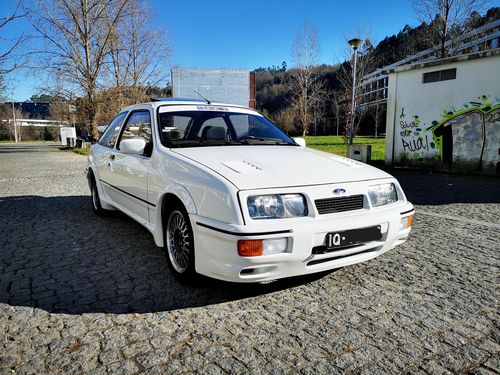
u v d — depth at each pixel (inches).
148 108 161.9
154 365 80.4
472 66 394.3
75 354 84.0
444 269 136.2
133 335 91.8
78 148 1079.6
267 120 181.3
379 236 113.5
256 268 97.0
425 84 438.9
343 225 104.1
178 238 122.5
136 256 148.9
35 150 1136.2
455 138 418.3
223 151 131.5
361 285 122.0
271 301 110.5
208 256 103.5
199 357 83.3
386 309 106.0
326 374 77.7
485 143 394.3
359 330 94.8
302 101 1860.2
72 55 855.7
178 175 119.1
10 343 88.0
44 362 81.0
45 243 165.8
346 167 123.8
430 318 101.0
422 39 813.2
